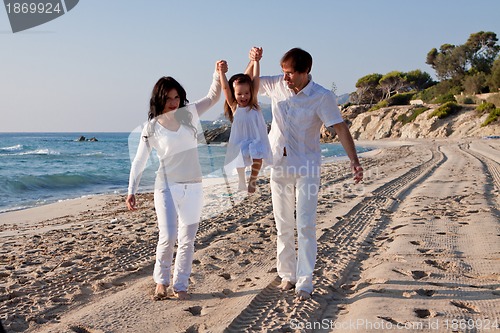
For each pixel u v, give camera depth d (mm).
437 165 21328
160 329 3875
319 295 4582
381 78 104562
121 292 4828
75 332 3855
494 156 26422
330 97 4449
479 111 61281
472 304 4230
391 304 4219
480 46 83875
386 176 16453
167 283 4648
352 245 6688
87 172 24516
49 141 90875
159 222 4629
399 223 8078
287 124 4566
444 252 6008
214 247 6574
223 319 4012
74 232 8312
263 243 6875
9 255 6586
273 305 4387
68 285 5109
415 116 70375
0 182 17266
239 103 4602
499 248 6090
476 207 9219
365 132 77250
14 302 4566
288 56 4371
